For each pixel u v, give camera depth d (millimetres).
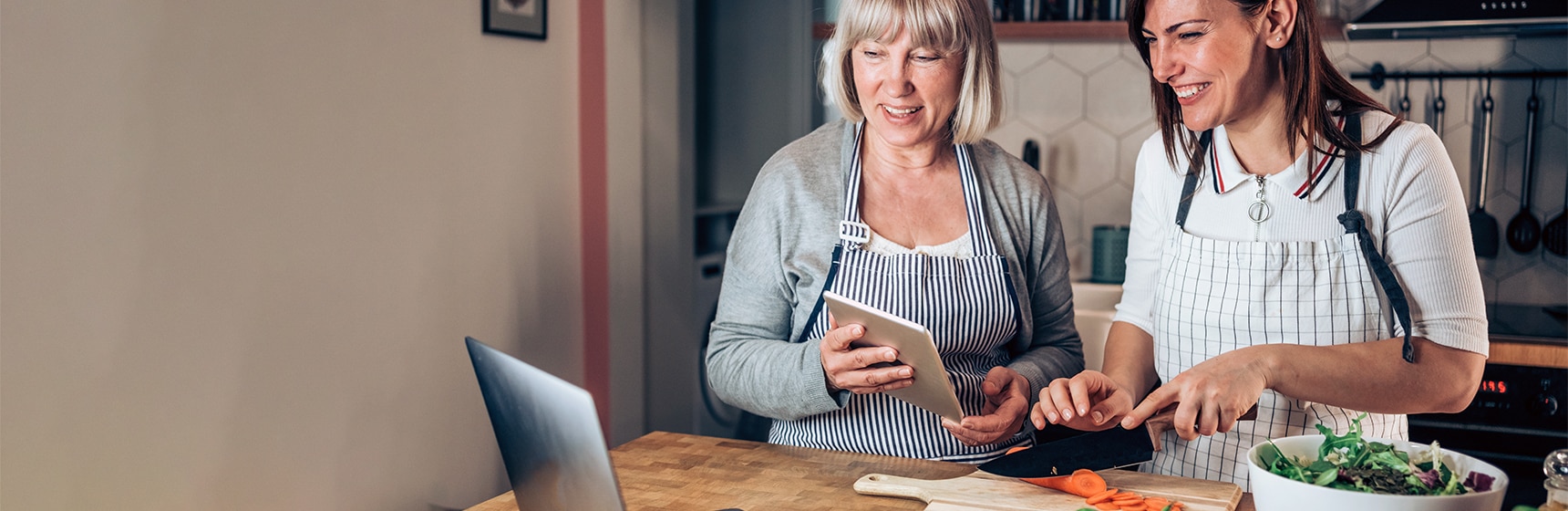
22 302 1228
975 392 1441
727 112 3262
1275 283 1264
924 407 1303
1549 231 2629
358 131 1671
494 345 2025
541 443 890
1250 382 1103
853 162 1490
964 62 1427
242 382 1506
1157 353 1413
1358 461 994
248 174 1490
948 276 1441
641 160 2504
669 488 1243
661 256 2662
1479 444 2234
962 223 1499
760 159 3244
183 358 1419
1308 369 1136
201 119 1421
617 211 2418
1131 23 1273
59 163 1257
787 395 1373
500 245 2029
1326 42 2521
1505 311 2562
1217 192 1318
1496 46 2643
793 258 1479
